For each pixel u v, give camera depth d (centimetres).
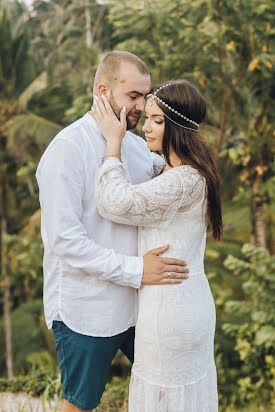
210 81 652
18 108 1130
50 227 171
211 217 184
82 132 179
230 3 559
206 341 187
